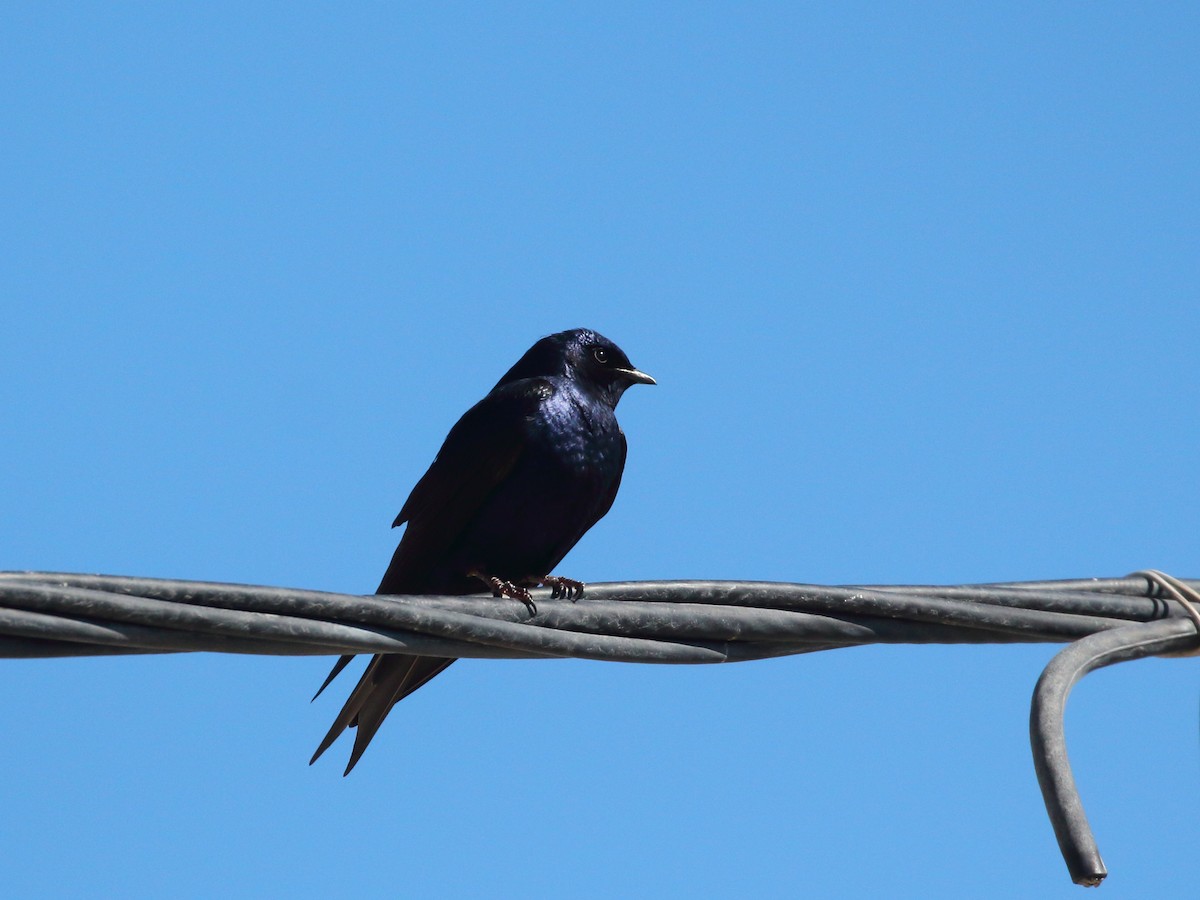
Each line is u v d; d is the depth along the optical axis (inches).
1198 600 453.1
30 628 338.3
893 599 427.5
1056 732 344.2
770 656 422.9
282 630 362.6
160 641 351.9
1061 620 438.6
